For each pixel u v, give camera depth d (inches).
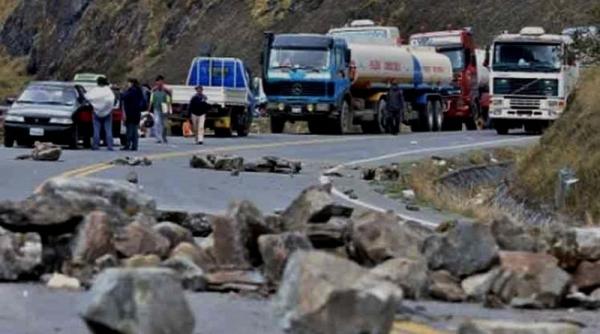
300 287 645.3
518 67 4505.4
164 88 3671.3
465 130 5516.7
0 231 1010.1
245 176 2388.0
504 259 1006.4
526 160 2576.3
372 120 4763.8
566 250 1047.6
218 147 3346.5
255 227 1027.3
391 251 1023.0
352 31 4948.3
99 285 668.1
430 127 5216.5
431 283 986.7
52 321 842.8
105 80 3152.1
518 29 7037.4
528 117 4498.0
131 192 1195.9
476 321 761.6
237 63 4490.7
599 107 2518.5
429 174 2566.4
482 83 5787.4
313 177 2406.5
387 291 653.3
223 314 874.1
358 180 2375.7
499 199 2413.9
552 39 4495.6
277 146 3459.6
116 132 3432.6
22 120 3174.2
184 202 1791.3
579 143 2409.0
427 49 5334.6
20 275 992.9
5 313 867.4
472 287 986.7
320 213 1124.5
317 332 633.6
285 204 1819.6
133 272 666.2
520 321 870.4
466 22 7440.9
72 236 1022.4
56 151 2625.5
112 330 653.3
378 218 1047.6
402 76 4923.7
